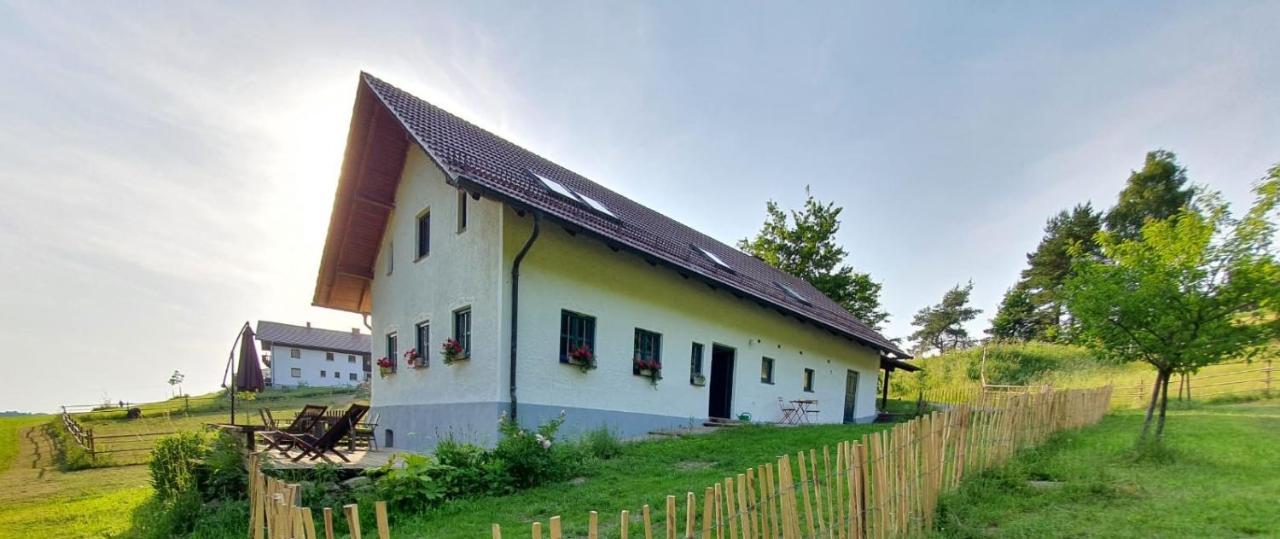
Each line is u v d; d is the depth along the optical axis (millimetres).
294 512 2326
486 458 6512
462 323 9695
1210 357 6660
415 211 11477
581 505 5398
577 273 9719
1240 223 6629
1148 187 32281
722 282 11406
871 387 19250
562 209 9102
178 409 33125
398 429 11266
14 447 21094
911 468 4176
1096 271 7562
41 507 8523
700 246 14883
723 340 12781
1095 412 11414
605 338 10070
